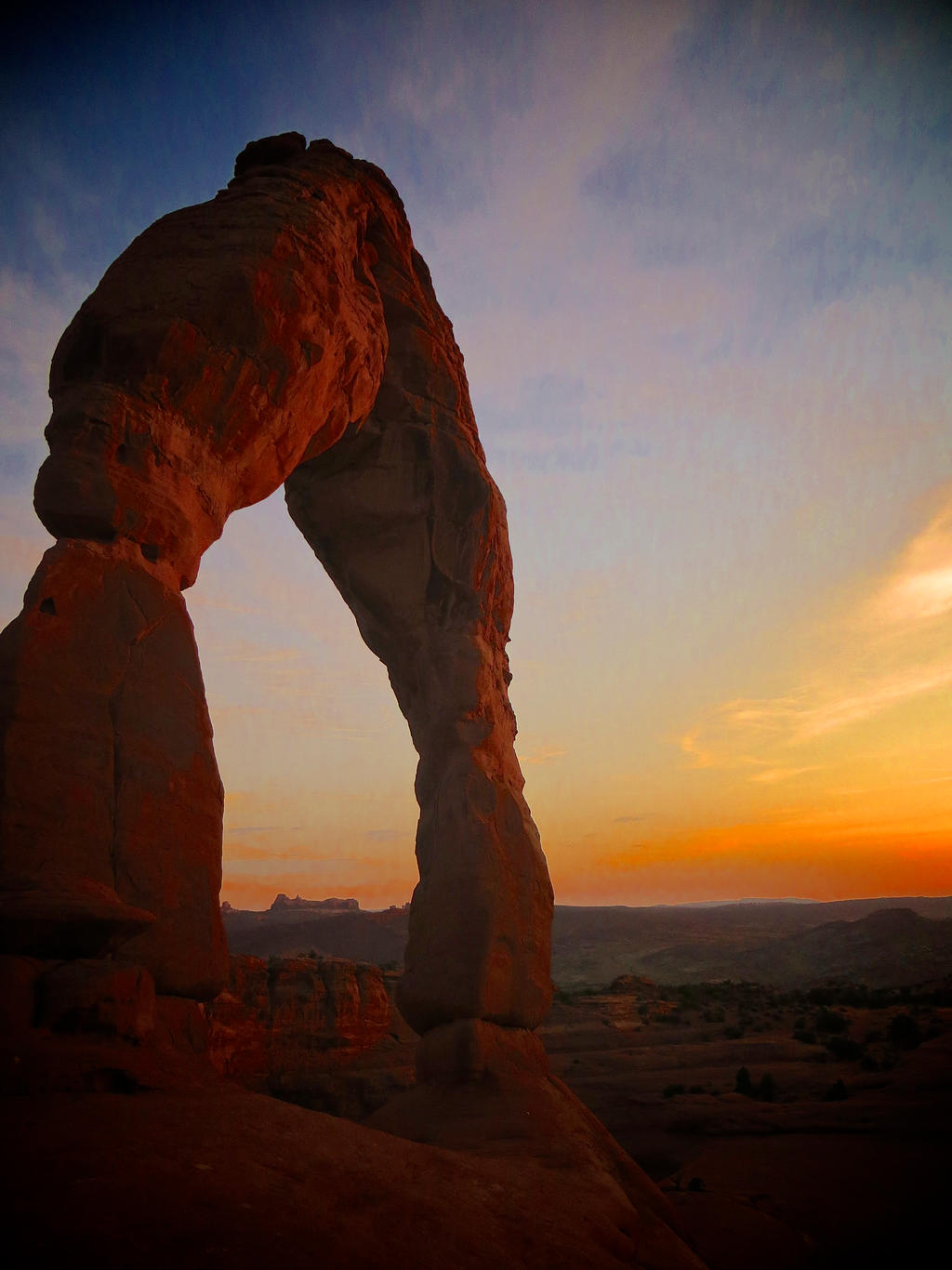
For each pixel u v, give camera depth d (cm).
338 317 1041
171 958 734
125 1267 355
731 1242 1214
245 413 934
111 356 850
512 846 1213
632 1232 823
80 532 795
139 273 904
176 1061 673
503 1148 941
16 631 721
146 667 786
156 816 754
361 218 1245
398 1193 548
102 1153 464
